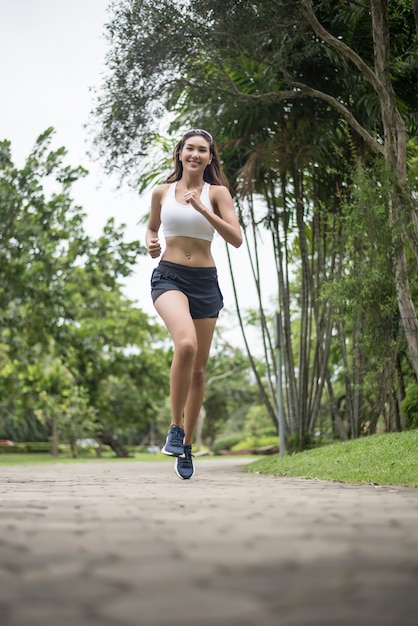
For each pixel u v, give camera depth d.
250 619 0.86
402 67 8.74
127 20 7.95
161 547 1.43
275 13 7.66
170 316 4.14
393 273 7.62
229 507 2.22
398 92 8.97
